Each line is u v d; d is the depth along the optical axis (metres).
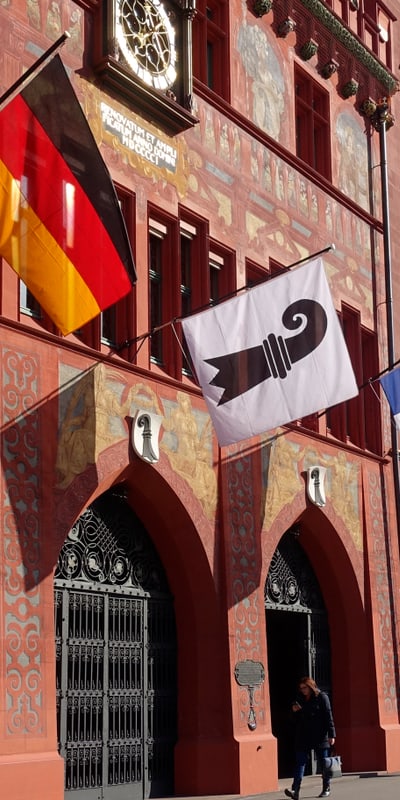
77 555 16.91
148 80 18.47
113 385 17.00
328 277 23.83
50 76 14.25
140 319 17.86
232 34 21.56
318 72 24.77
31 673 14.75
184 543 18.42
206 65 20.89
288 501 21.00
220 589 18.78
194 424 18.72
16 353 15.35
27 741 14.52
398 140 28.52
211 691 18.41
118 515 17.91
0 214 13.62
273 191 22.17
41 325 16.25
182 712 18.33
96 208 14.41
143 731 17.61
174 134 19.25
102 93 17.70
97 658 16.94
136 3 18.34
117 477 17.05
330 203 24.36
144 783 17.47
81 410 16.30
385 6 28.42
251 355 17.14
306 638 22.42
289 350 17.42
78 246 14.20
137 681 17.67
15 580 14.75
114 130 17.88
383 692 23.19
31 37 16.44
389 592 24.19
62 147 14.23
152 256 19.05
